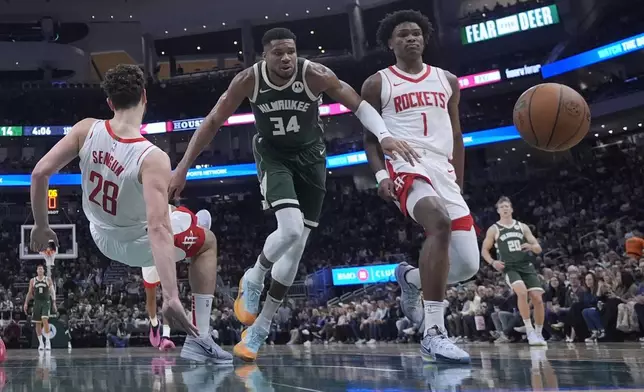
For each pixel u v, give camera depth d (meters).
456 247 4.39
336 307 17.83
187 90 33.19
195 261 4.45
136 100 3.56
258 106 4.38
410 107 4.44
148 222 3.22
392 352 6.25
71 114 34.12
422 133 4.41
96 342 19.09
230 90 4.30
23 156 34.31
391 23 4.61
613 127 26.48
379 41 4.75
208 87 33.25
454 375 2.76
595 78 27.69
